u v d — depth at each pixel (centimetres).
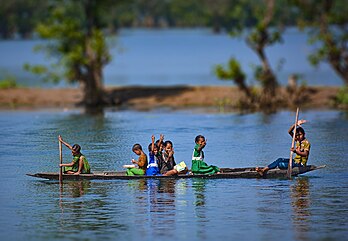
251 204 7312
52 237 6397
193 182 8212
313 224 6688
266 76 15788
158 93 17012
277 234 6425
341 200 7444
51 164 9306
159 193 7744
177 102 16250
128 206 7269
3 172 8831
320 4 16050
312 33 16275
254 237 6356
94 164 9212
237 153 9906
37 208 7238
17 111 15125
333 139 10962
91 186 8069
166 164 8494
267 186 8025
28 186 8106
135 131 12012
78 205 7319
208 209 7144
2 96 16912
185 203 7362
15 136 11594
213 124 12838
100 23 16650
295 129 8450
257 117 13800
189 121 13275
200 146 8450
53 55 16625
